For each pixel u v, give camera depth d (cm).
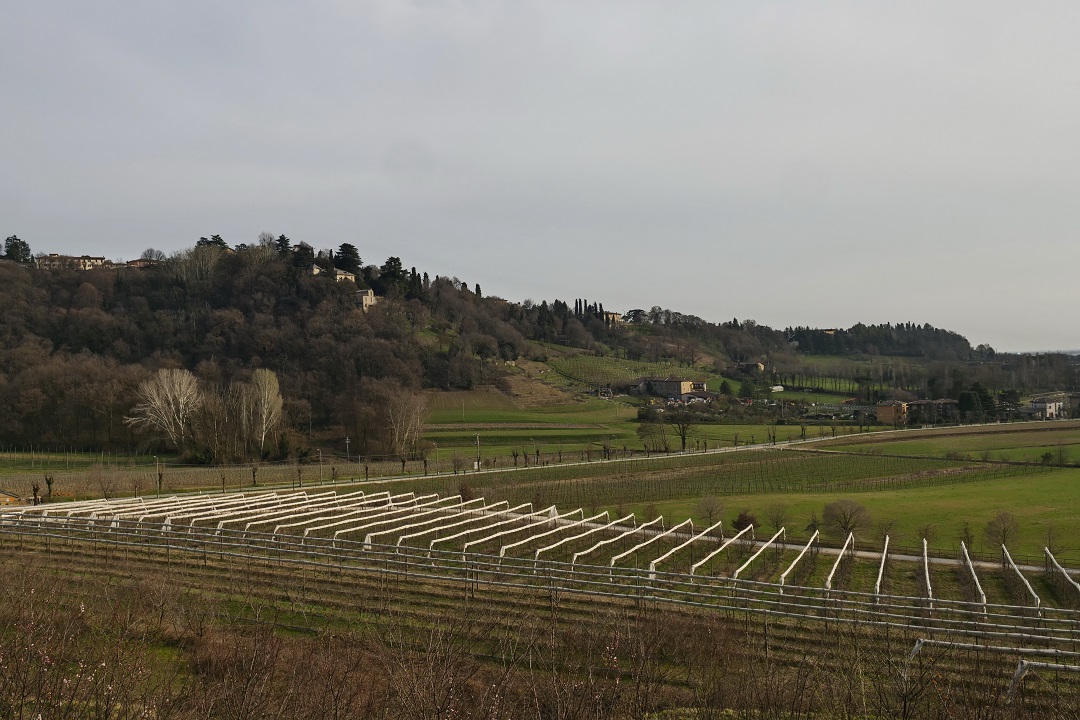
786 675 2264
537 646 2272
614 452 11350
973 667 2312
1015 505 6475
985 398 15475
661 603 3188
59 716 1502
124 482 7562
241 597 3064
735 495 7562
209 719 1631
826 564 4550
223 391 12375
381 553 3594
